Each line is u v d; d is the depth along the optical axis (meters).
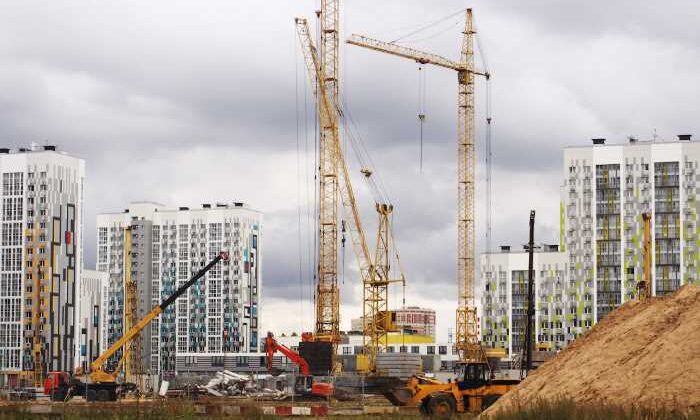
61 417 95.06
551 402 69.44
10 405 119.00
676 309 78.00
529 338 147.75
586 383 74.19
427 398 118.38
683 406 66.62
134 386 188.50
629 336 77.19
